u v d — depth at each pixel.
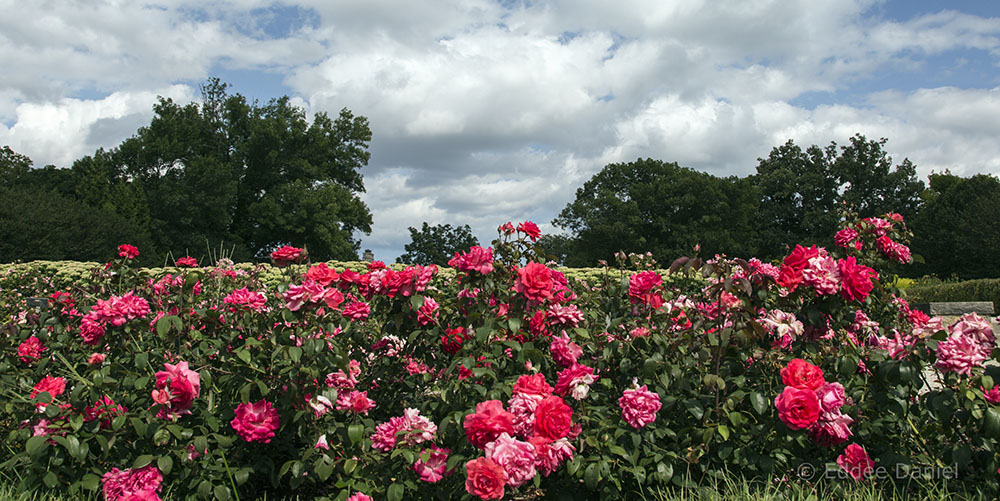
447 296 4.16
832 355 3.29
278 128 38.78
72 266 12.70
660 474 2.80
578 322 3.46
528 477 2.46
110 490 2.92
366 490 2.87
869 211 45.38
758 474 2.99
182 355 3.52
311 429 3.18
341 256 38.91
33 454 2.94
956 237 31.17
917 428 3.11
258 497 3.37
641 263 5.97
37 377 3.91
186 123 38.34
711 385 2.91
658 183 44.19
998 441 2.69
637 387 2.94
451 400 3.17
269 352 3.29
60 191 42.94
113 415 3.04
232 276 5.50
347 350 3.45
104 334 3.53
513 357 3.42
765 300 3.36
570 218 46.44
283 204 38.03
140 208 35.94
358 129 42.38
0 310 5.42
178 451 3.02
